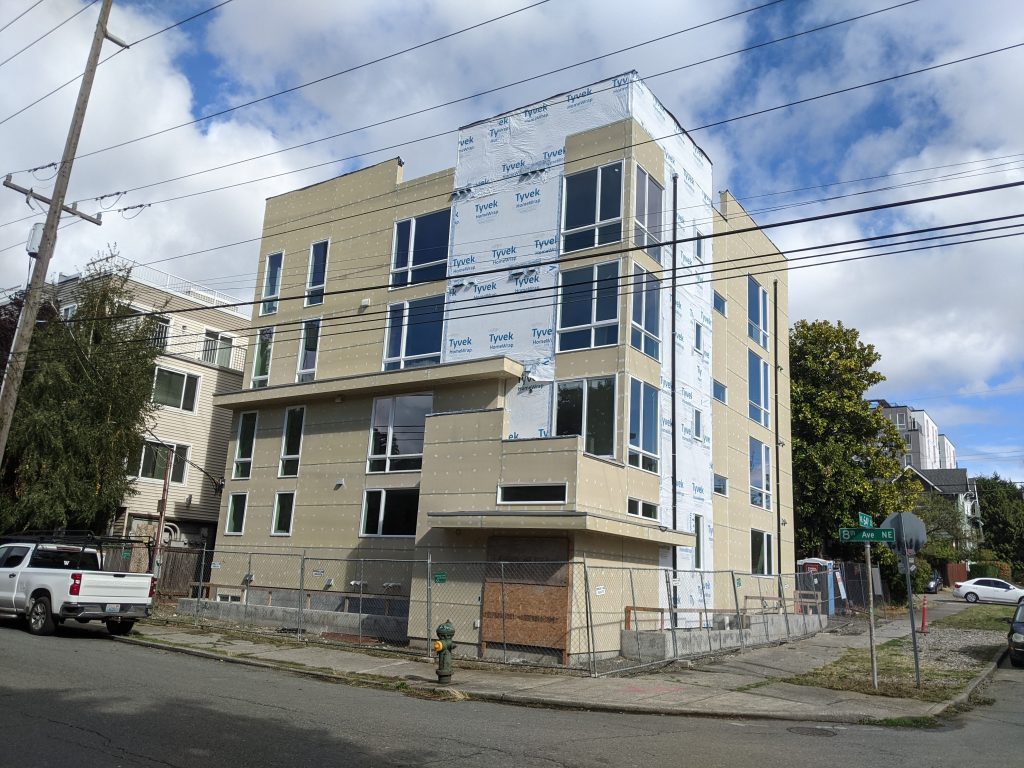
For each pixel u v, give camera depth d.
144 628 18.95
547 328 20.47
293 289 26.44
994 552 68.50
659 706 11.69
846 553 37.38
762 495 27.67
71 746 7.41
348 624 19.14
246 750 7.57
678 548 21.06
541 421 19.92
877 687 13.69
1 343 26.98
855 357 37.16
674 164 22.64
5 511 25.23
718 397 24.86
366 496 22.52
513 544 17.25
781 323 30.92
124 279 28.23
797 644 20.67
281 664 14.48
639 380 19.75
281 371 25.95
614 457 18.72
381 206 24.80
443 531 18.30
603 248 19.98
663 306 21.45
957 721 11.48
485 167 22.66
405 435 22.17
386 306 23.81
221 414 33.38
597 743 8.87
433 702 11.67
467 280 22.19
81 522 26.44
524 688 12.95
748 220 28.66
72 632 17.81
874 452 36.12
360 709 10.28
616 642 17.33
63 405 25.66
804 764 8.20
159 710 9.24
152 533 29.97
